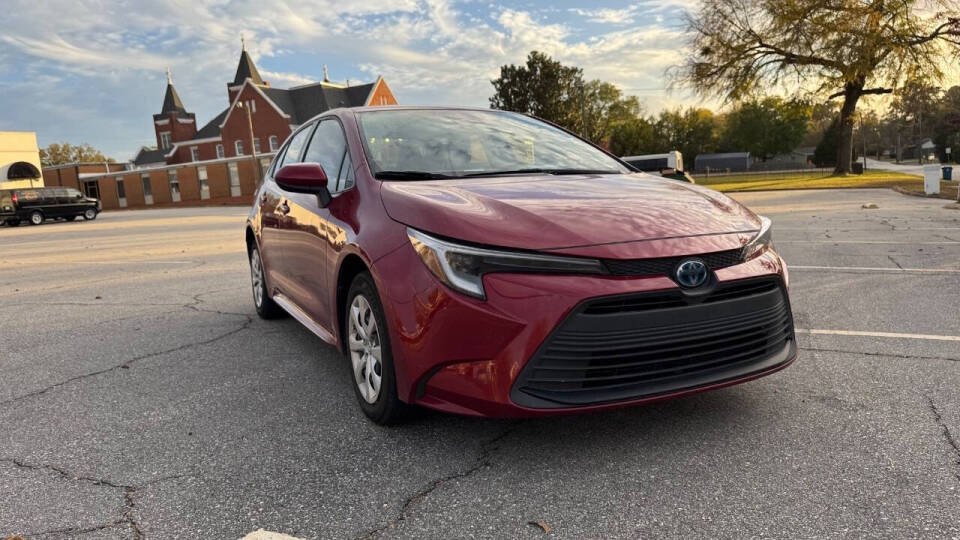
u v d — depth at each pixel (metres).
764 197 21.09
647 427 2.75
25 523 2.14
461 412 2.40
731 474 2.32
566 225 2.44
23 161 42.72
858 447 2.49
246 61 68.12
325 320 3.46
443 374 2.42
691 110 91.19
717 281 2.41
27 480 2.46
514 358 2.27
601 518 2.07
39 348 4.52
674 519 2.05
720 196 3.14
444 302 2.36
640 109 89.88
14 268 9.91
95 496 2.33
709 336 2.40
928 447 2.47
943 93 35.09
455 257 2.36
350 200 3.13
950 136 84.69
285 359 4.01
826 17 29.81
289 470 2.48
